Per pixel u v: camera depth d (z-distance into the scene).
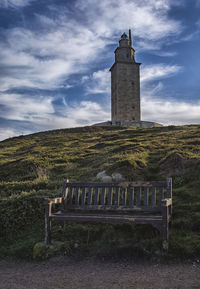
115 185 5.84
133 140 19.50
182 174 8.26
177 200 6.52
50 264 4.56
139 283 3.50
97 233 5.44
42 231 5.93
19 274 4.19
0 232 6.15
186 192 6.85
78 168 12.16
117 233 5.32
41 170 12.02
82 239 5.32
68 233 5.55
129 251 4.68
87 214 5.47
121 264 4.30
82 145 21.52
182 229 5.13
